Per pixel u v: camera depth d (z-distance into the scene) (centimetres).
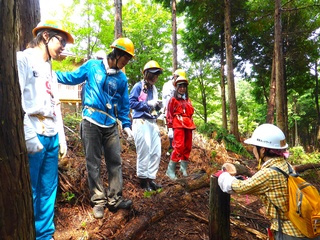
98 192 299
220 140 830
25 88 212
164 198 351
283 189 201
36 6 315
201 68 1805
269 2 1267
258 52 1492
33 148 207
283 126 875
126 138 549
